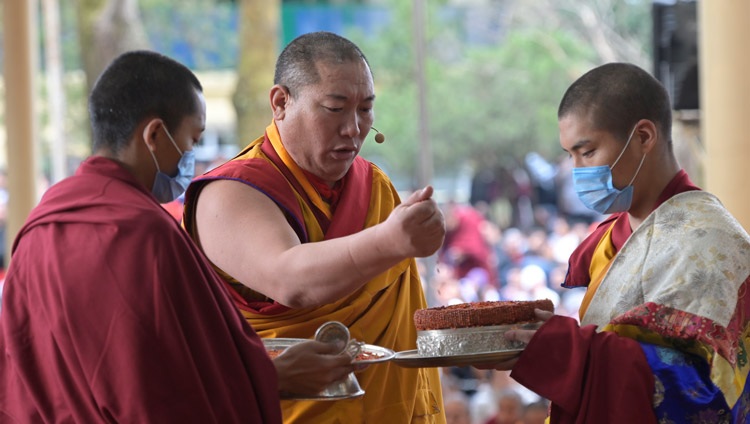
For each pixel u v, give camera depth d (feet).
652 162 12.05
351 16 71.46
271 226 11.55
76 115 64.18
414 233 9.98
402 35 70.08
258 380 10.09
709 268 11.35
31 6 35.63
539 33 70.95
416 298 13.23
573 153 12.15
